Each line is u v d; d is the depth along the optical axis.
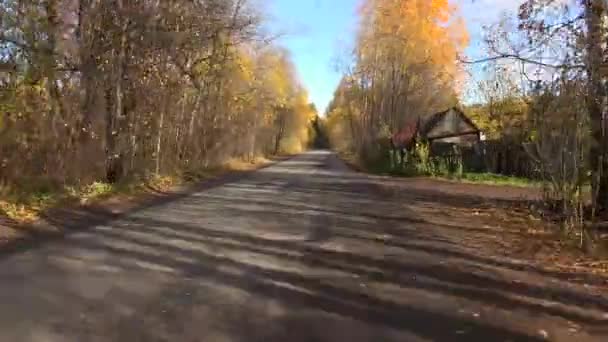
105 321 5.63
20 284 6.99
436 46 45.09
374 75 51.19
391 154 37.88
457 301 6.72
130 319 5.71
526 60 13.91
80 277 7.37
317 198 18.91
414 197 19.83
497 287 7.42
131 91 19.81
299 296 6.72
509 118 28.92
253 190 21.72
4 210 12.12
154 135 22.72
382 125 47.66
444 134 42.72
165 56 21.67
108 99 18.39
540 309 6.47
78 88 16.69
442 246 10.27
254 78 40.59
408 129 47.06
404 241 10.72
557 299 6.90
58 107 15.78
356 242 10.46
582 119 10.84
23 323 5.55
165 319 5.73
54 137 15.46
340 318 5.92
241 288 7.00
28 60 14.36
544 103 11.69
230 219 13.12
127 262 8.30
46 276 7.40
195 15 21.83
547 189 13.70
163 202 16.73
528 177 31.16
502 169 34.00
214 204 16.38
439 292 7.10
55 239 10.09
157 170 22.84
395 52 46.94
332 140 120.88
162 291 6.78
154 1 19.39
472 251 9.86
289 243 10.19
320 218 13.70
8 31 13.81
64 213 13.12
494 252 9.79
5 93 13.80
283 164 51.06
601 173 12.47
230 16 25.00
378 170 38.19
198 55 26.23
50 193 14.57
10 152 13.83
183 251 9.19
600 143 11.67
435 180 30.16
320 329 5.55
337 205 16.78
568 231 11.00
